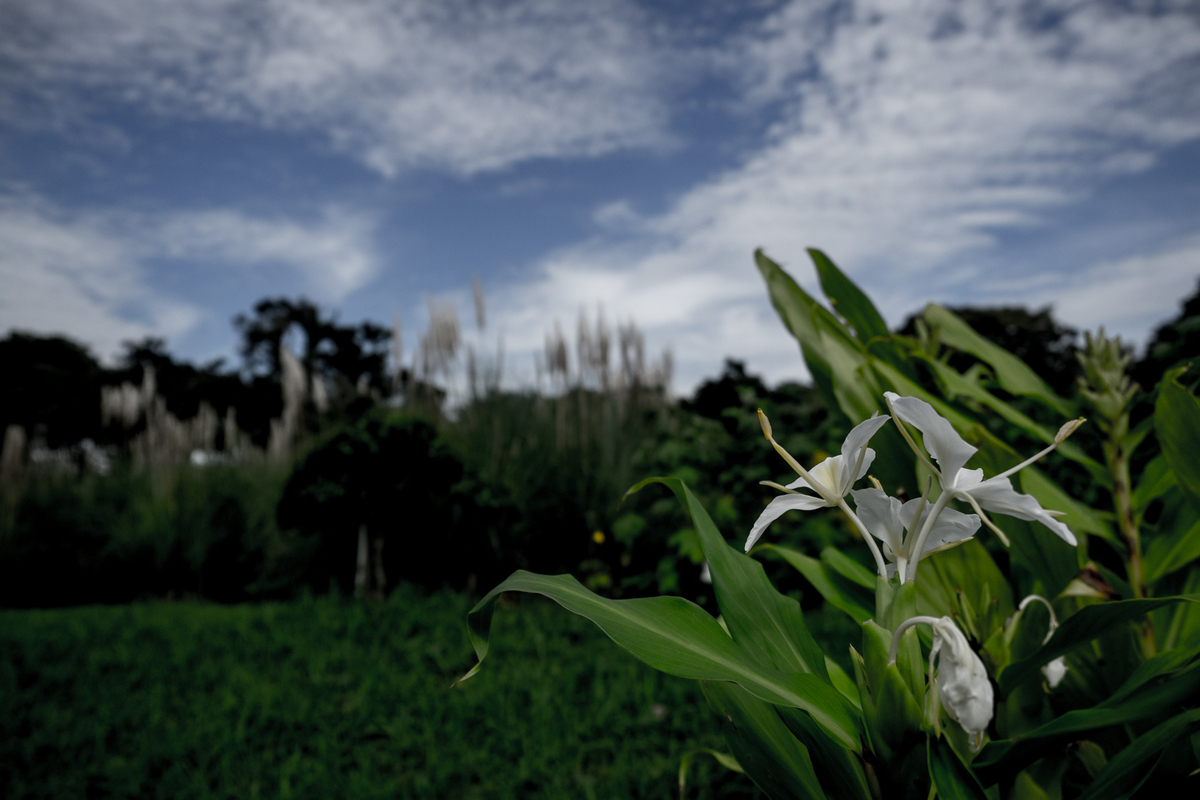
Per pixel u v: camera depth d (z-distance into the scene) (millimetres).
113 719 3312
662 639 891
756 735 1021
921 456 802
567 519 5891
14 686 3793
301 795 2510
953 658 744
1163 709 822
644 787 2402
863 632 814
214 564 7023
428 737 2938
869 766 823
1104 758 1071
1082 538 1362
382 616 4891
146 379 8656
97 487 8680
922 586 1327
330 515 5410
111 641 4785
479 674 3723
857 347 1608
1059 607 1335
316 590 6453
